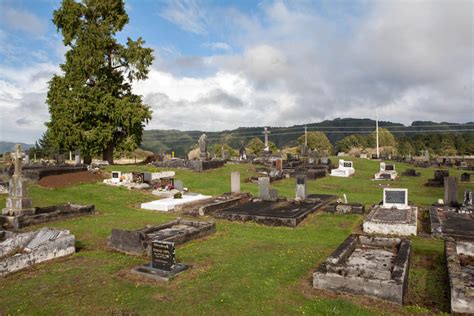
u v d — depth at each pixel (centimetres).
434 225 1380
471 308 678
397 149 8956
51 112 3497
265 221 1591
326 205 1972
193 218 1684
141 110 3572
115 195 2170
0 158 3584
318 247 1171
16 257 937
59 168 2641
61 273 914
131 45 3678
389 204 1697
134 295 769
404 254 920
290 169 3659
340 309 695
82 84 3456
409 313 686
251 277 866
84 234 1327
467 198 1805
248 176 3170
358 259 955
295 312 689
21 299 761
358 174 3794
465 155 8506
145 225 1473
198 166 3294
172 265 902
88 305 727
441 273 925
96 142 3509
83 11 3481
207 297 752
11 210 1482
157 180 2488
